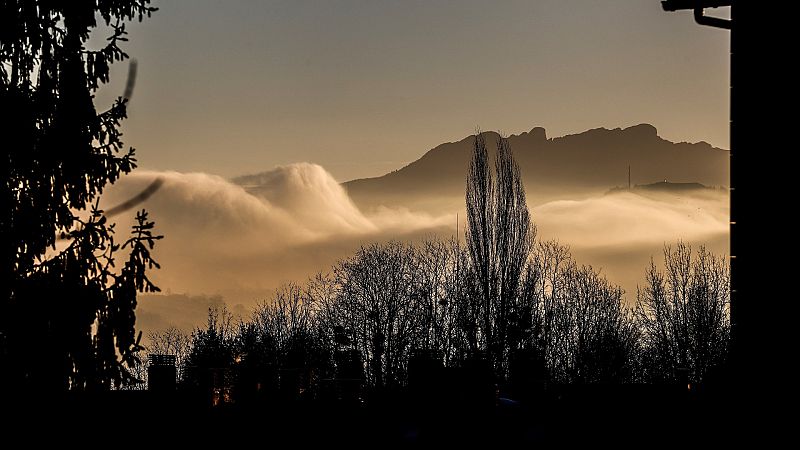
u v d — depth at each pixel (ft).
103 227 136.56
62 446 134.41
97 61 141.59
